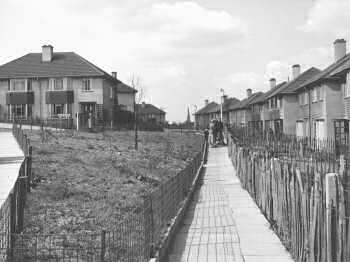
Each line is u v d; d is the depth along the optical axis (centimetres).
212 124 4766
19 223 818
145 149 2705
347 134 3134
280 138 3316
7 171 1594
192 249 901
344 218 514
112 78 5084
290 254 809
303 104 4397
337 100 3431
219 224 1133
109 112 4925
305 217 669
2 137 3062
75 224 887
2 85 4869
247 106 7544
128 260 668
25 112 4794
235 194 1662
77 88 4756
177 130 7150
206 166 2923
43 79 4797
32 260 671
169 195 1077
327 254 557
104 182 1371
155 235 845
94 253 698
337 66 3453
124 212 1020
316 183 606
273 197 1006
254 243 921
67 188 1202
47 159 1662
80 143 2489
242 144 2933
